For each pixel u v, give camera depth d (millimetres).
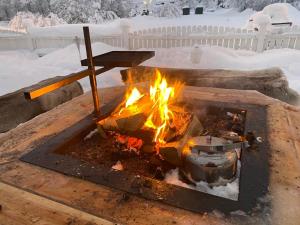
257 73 3303
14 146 1504
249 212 975
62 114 1962
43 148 1460
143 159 1575
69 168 1265
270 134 1540
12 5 16047
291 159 1295
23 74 5957
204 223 936
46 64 7059
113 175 1203
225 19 16562
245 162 1276
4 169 1279
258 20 6348
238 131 1789
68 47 8062
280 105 1979
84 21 14836
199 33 6938
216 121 1995
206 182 1206
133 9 22250
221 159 1188
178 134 1594
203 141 1312
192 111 2078
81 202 1052
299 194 1062
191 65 5824
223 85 3178
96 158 1557
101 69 1826
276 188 1098
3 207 1050
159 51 6777
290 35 6281
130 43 7605
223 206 1003
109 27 10766
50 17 13531
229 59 5957
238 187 1181
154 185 1125
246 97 2191
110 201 1052
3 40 9266
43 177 1213
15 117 2771
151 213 987
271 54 6164
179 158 1347
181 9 23141
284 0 18109
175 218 961
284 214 966
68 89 3262
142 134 1617
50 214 1006
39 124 1796
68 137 1586
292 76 4898
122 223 947
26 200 1082
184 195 1062
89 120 1811
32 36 8984
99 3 15477
